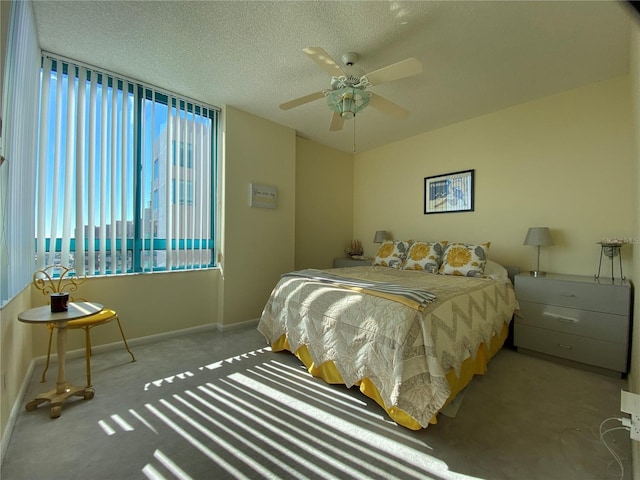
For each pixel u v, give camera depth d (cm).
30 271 205
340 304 205
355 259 445
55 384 202
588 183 271
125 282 272
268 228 362
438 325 176
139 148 280
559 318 246
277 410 176
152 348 272
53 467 131
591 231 270
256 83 275
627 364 217
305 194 429
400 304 177
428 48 219
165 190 297
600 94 265
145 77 266
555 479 127
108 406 178
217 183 336
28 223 196
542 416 172
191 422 164
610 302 223
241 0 177
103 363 238
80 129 245
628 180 251
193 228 319
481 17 188
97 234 257
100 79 257
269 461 136
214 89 287
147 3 180
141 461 135
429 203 392
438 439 152
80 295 249
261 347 277
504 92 286
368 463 136
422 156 401
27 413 170
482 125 342
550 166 293
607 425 163
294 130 389
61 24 198
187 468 132
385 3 179
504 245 324
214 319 335
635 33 165
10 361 160
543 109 297
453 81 266
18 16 158
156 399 186
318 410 176
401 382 154
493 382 213
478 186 345
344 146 458
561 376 223
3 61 135
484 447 146
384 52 224
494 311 240
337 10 184
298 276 273
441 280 264
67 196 239
